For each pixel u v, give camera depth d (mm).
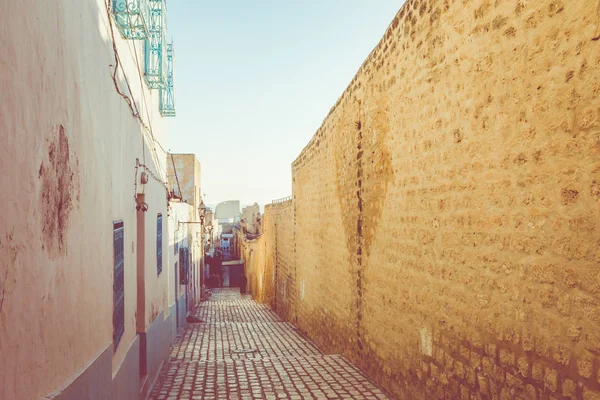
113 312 4312
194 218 23828
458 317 4332
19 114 2168
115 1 4691
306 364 7941
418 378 5266
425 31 5031
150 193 7227
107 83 4227
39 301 2412
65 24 2926
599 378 2641
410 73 5492
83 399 3090
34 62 2373
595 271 2680
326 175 10328
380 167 6637
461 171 4277
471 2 4051
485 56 3846
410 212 5531
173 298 11469
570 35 2857
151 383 6684
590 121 2705
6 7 2023
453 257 4441
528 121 3285
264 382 6828
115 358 4414
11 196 2072
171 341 10516
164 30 7473
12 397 2066
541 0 3121
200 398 6141
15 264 2109
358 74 7723
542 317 3133
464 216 4227
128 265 5336
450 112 4488
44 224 2496
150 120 7516
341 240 8961
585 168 2748
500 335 3635
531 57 3242
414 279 5406
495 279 3707
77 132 3189
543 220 3127
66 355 2877
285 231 17266
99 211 3818
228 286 40156
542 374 3129
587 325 2736
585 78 2740
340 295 9016
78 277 3168
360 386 6523
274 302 20172
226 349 10727
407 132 5609
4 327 1989
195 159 24875
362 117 7535
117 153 4703
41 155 2463
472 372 4062
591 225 2709
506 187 3559
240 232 45312
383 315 6488
